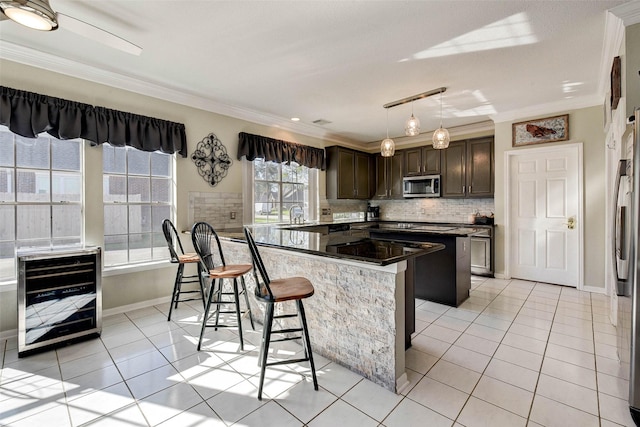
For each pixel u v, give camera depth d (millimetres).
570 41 2533
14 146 2711
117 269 3238
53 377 2074
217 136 4070
